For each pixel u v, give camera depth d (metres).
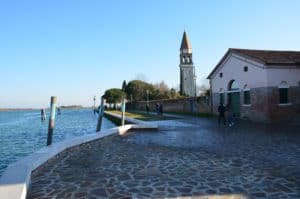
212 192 6.08
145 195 5.93
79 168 8.20
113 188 6.38
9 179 6.05
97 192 6.12
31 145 22.55
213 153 10.50
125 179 7.07
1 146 22.05
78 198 5.78
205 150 11.18
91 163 8.84
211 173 7.61
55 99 12.26
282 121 23.81
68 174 7.55
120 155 10.16
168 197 5.80
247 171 7.80
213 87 33.44
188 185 6.56
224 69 30.62
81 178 7.17
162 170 7.95
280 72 24.16
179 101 48.09
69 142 11.62
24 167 7.08
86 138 13.22
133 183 6.73
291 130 17.91
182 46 95.94
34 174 7.52
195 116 34.88
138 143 13.20
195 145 12.52
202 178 7.13
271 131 17.55
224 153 10.48
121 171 7.86
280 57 25.78
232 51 28.56
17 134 32.00
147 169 8.06
